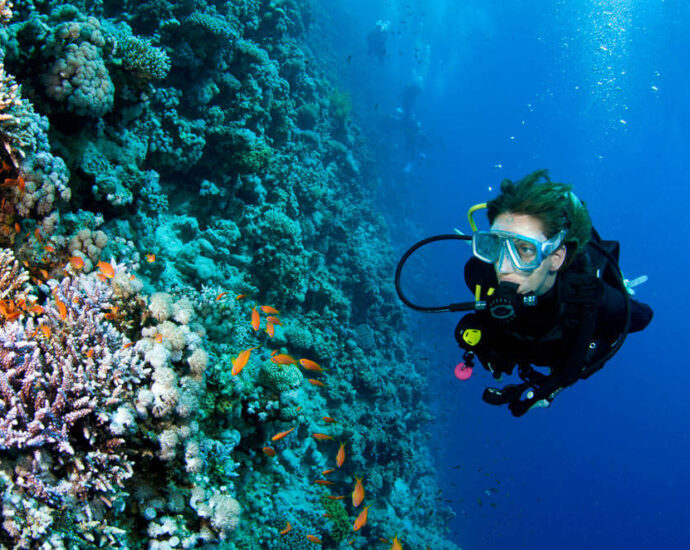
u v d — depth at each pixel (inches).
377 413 452.4
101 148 229.6
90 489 125.9
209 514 153.3
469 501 987.9
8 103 159.9
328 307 428.8
